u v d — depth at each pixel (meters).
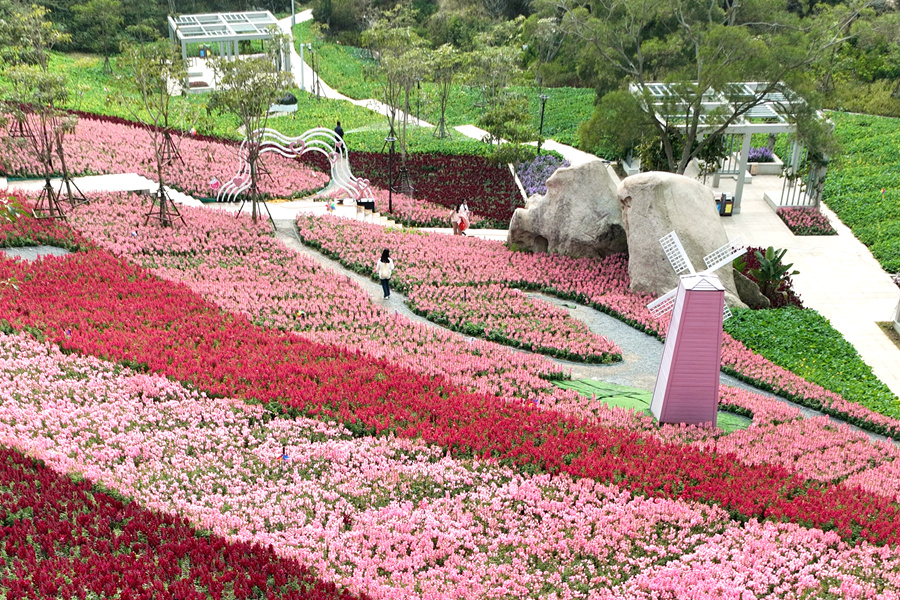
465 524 16.03
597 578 14.66
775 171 46.84
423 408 20.16
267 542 14.99
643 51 41.97
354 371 21.86
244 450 17.97
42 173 36.34
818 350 25.88
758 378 23.69
